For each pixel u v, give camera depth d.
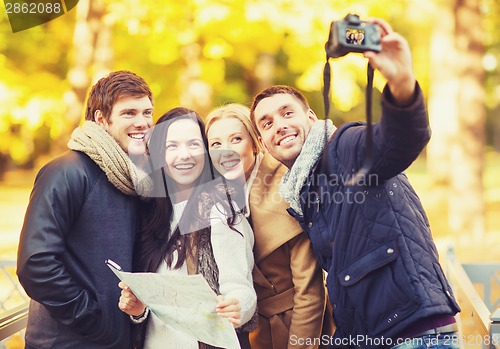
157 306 1.90
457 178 5.16
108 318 1.98
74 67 3.92
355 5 3.68
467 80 5.14
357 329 1.88
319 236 1.91
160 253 2.01
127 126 2.02
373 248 1.79
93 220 1.97
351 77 3.84
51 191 1.92
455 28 5.07
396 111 1.60
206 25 3.73
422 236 1.81
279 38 3.83
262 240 2.11
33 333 2.05
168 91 3.93
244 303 1.94
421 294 1.74
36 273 1.89
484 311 2.15
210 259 1.97
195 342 2.00
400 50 1.56
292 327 2.12
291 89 2.05
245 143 2.08
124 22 3.80
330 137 1.92
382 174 1.75
